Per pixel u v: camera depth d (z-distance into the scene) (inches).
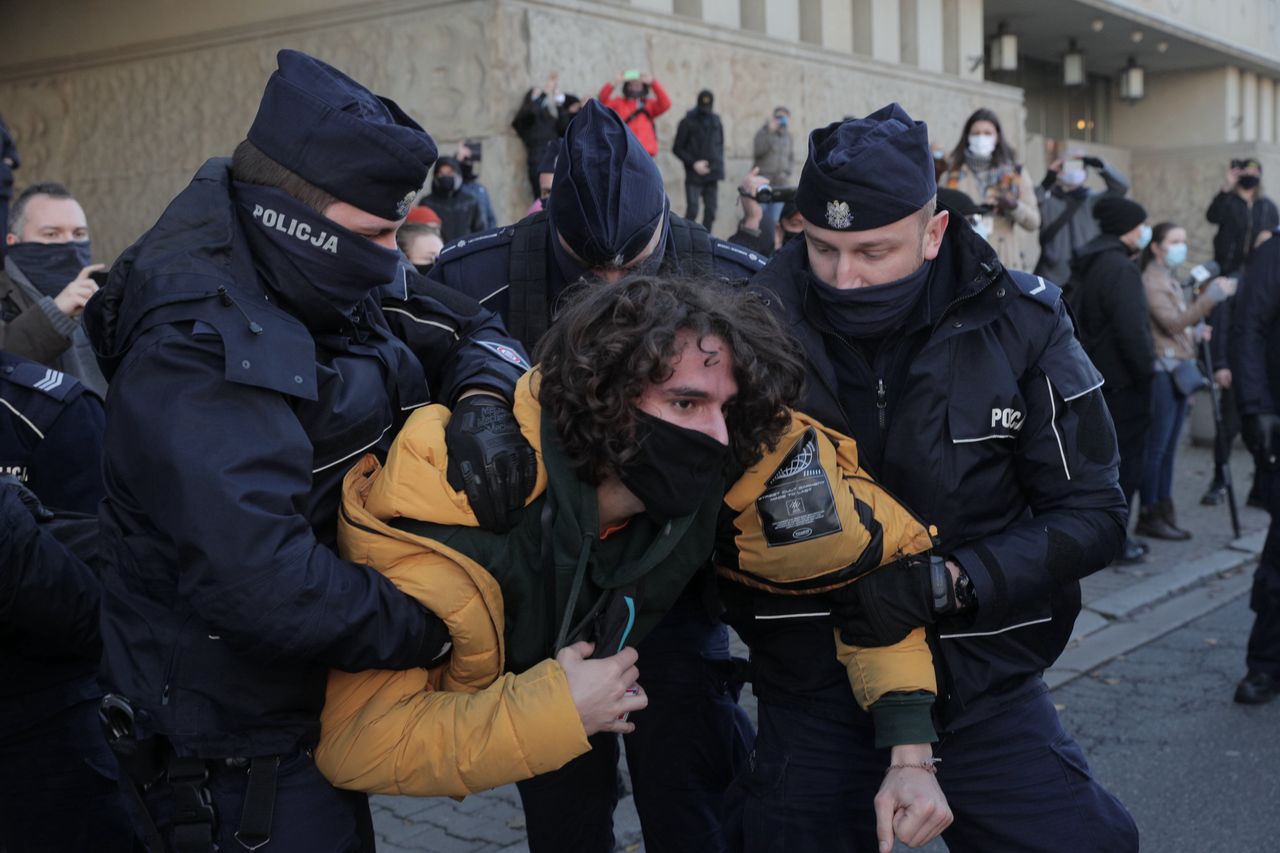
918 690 77.6
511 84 342.3
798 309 81.3
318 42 375.6
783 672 85.2
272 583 62.0
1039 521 80.1
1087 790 81.9
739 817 88.2
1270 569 178.5
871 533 75.9
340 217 68.0
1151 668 198.4
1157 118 826.8
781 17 472.7
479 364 79.3
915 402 79.3
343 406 69.5
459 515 68.3
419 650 67.1
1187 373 279.4
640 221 95.9
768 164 414.9
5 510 85.7
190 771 68.1
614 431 66.5
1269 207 434.3
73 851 97.9
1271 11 823.7
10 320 145.6
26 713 94.4
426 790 68.5
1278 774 155.1
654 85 344.5
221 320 64.6
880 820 75.7
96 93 435.2
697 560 75.3
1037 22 659.4
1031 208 300.5
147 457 63.1
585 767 98.9
